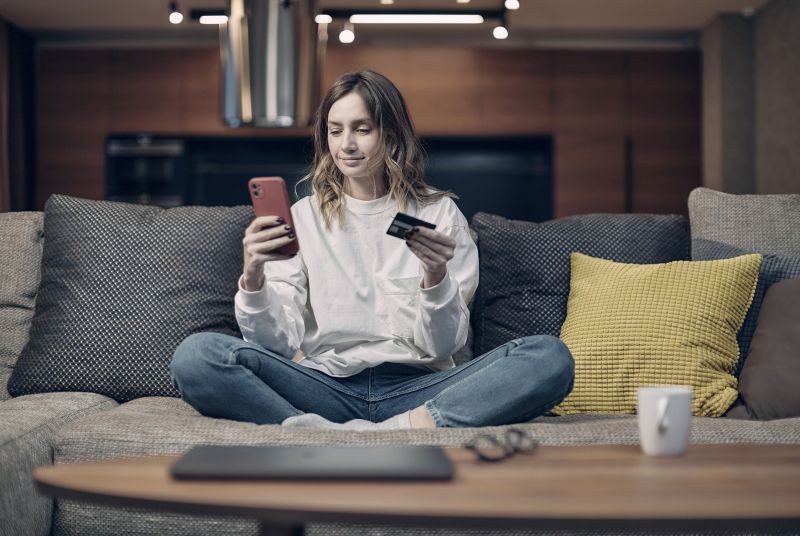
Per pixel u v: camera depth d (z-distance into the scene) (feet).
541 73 22.07
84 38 22.53
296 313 5.98
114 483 3.08
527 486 3.08
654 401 3.72
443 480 3.16
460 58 22.11
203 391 5.22
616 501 2.85
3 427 5.11
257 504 2.80
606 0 19.51
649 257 7.33
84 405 6.18
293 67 14.23
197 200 22.90
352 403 5.80
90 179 22.03
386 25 21.57
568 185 22.04
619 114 22.00
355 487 3.04
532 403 5.12
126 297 6.87
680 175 21.97
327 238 6.39
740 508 2.78
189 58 22.04
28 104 22.03
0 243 7.49
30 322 7.33
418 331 5.85
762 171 19.88
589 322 6.57
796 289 6.43
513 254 7.29
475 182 23.06
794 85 18.24
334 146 6.38
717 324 6.38
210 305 6.97
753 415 6.04
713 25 20.77
